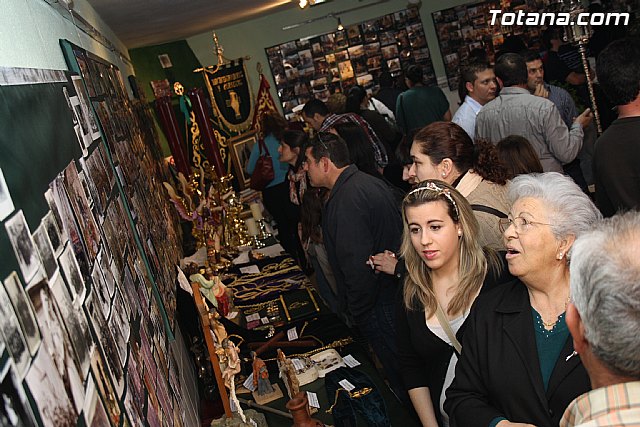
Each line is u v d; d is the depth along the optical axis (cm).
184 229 739
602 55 346
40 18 201
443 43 1155
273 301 466
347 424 288
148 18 598
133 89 652
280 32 1119
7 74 130
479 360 218
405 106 838
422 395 283
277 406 314
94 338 146
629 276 127
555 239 205
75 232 155
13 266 104
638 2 947
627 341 126
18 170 119
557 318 207
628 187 346
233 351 298
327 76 1141
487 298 224
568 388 198
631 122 341
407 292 277
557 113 469
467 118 552
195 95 854
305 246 525
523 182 215
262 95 981
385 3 1138
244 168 947
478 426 210
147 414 185
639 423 124
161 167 708
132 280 240
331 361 346
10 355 93
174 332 350
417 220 263
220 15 795
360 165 479
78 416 115
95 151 235
